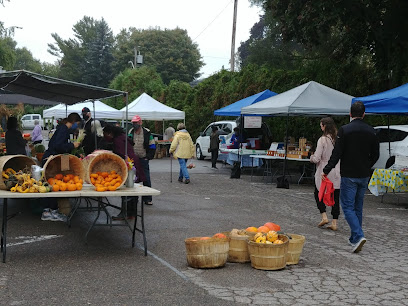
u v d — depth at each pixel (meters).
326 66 18.81
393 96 10.84
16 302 4.38
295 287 4.97
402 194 13.09
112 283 4.99
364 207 10.79
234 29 34.62
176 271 5.47
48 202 8.27
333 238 7.44
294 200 11.58
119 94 7.23
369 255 6.42
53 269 5.46
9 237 7.02
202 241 5.52
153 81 41.53
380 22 16.45
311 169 15.43
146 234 7.42
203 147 23.33
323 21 15.79
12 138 10.41
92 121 10.52
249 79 22.92
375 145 6.54
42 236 7.11
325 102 13.80
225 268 5.64
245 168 19.28
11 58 36.69
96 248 6.48
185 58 71.81
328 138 7.96
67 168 6.25
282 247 5.53
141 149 9.92
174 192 12.41
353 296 4.73
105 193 5.85
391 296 4.76
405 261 6.14
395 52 16.00
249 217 9.13
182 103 31.19
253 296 4.66
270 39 24.97
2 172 5.92
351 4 15.40
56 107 19.88
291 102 13.65
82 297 4.54
